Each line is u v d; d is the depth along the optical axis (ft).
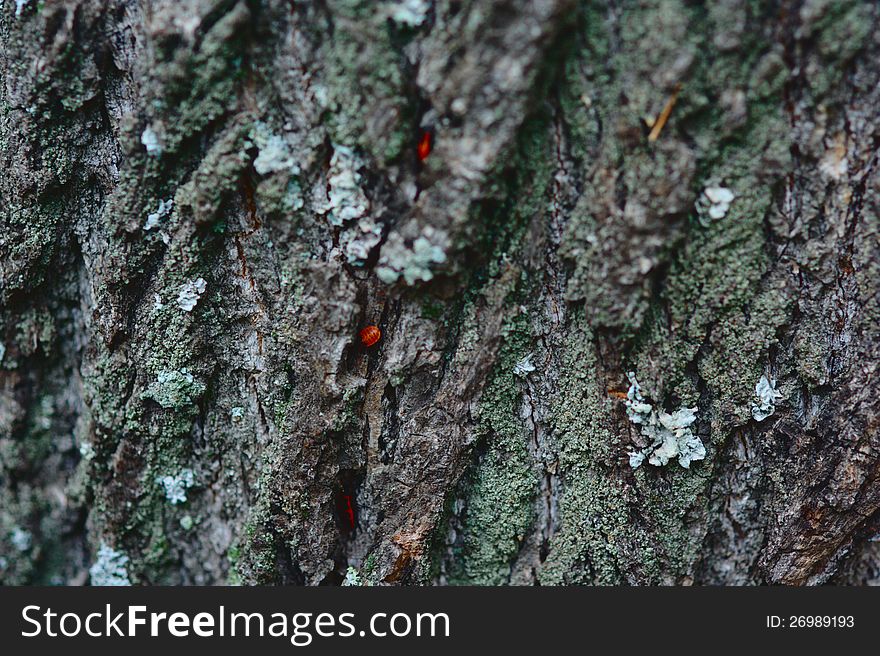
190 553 1.56
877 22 1.40
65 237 1.51
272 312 1.47
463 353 1.46
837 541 1.49
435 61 1.40
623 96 1.41
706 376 1.46
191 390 1.50
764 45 1.40
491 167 1.41
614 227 1.43
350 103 1.42
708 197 1.42
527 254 1.46
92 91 1.46
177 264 1.47
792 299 1.44
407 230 1.43
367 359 1.47
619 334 1.45
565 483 1.50
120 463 1.53
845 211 1.43
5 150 1.48
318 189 1.44
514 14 1.39
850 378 1.45
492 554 1.51
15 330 1.54
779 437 1.47
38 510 1.58
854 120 1.42
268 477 1.49
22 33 1.45
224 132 1.44
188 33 1.42
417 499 1.48
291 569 1.52
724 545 1.50
